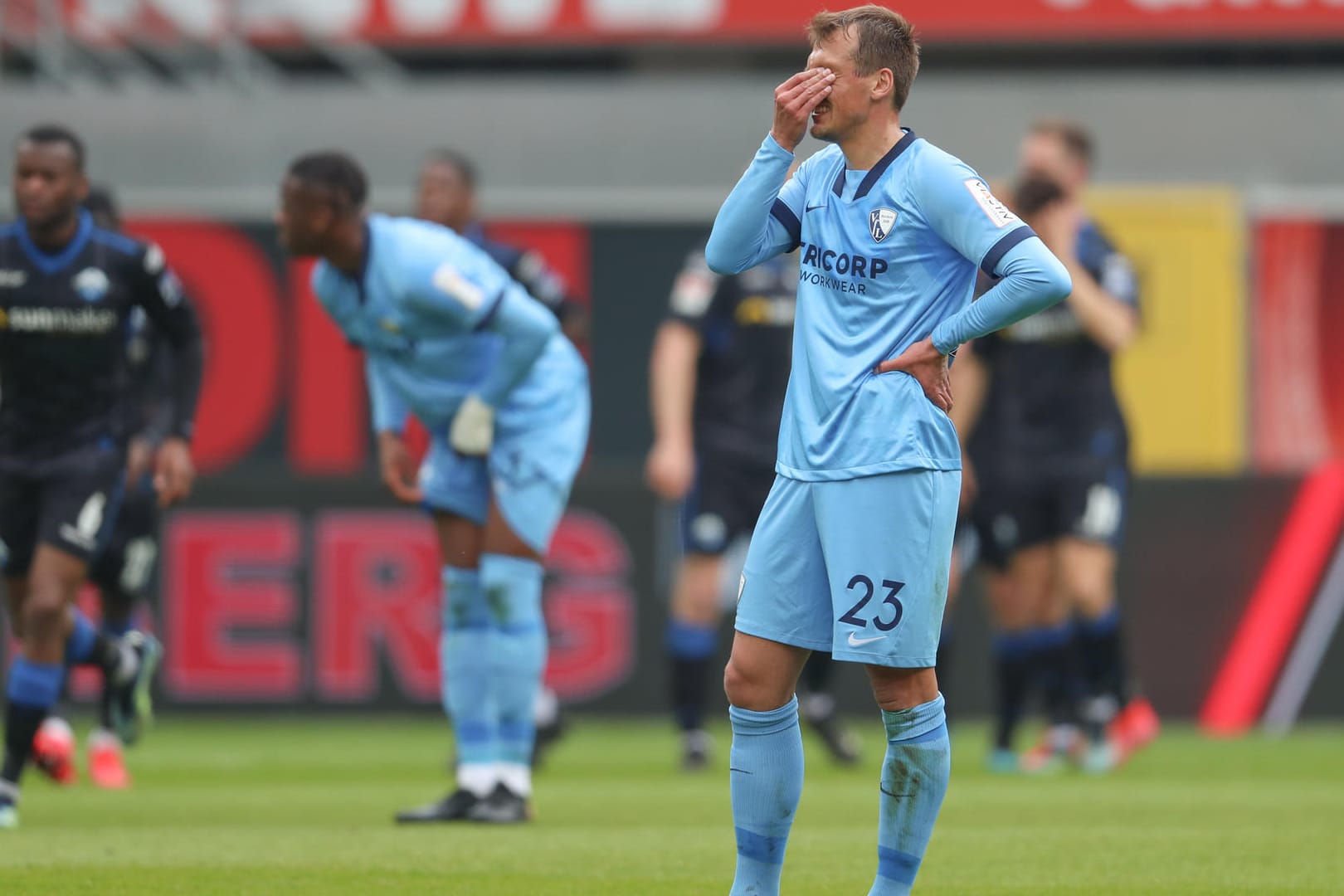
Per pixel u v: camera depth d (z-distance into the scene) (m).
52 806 24.03
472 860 18.11
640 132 54.00
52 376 21.72
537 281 27.73
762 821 14.34
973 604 39.62
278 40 56.28
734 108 53.94
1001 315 13.70
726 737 37.00
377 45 56.16
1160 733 38.72
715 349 31.16
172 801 24.83
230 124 53.84
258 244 46.81
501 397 21.22
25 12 55.50
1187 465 47.06
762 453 30.75
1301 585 39.31
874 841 19.98
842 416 14.03
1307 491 39.41
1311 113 53.59
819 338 14.31
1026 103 53.97
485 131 54.12
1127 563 39.50
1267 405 47.84
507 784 21.94
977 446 31.11
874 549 13.86
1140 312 47.16
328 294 21.58
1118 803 24.66
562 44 56.00
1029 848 19.53
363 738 36.69
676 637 30.64
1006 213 13.88
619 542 39.56
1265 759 32.53
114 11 55.75
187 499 39.53
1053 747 30.88
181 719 39.47
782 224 14.94
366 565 39.56
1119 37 54.59
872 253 14.16
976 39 54.97
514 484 21.58
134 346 27.41
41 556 21.56
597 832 20.81
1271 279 48.44
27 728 21.48
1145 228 47.31
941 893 16.34
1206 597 39.44
